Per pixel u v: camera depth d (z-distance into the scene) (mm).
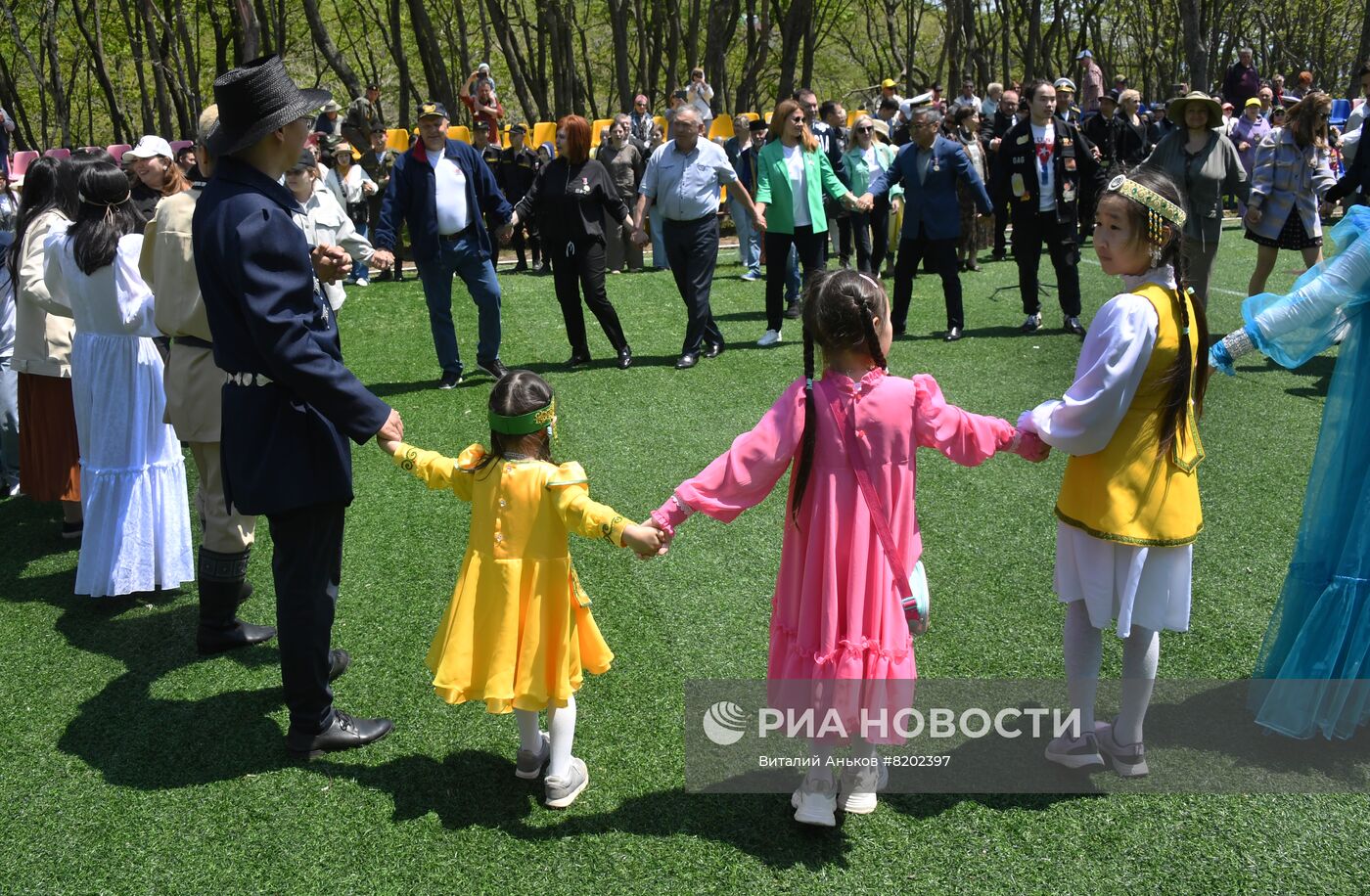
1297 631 3418
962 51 27797
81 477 4496
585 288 7758
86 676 3957
